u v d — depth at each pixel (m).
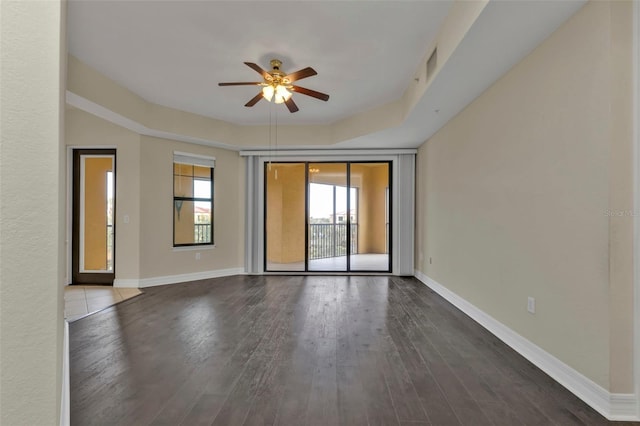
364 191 8.73
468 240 3.68
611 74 1.82
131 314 3.73
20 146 0.58
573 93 2.07
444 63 2.74
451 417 1.82
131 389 2.11
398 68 3.67
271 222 7.19
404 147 5.93
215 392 2.07
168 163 5.42
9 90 0.56
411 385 2.16
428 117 4.17
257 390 2.10
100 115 4.21
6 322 0.56
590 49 1.94
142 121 4.67
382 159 6.13
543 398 2.00
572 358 2.09
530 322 2.53
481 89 3.26
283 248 7.18
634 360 1.82
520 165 2.66
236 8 2.64
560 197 2.20
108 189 5.35
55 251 0.64
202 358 2.56
